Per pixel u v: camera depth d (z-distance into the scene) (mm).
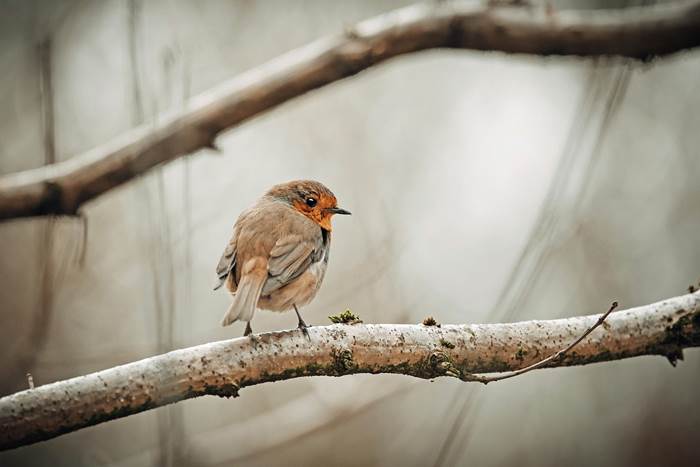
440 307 13492
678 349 5480
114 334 13094
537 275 6840
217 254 13492
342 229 14008
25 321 13430
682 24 8570
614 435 14055
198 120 8148
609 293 14430
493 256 14086
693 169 15297
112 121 14508
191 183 13781
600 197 15117
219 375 4789
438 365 5191
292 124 15086
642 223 15086
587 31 8617
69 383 4465
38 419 4352
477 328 5387
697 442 13875
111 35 14602
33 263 13734
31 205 7953
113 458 13102
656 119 15766
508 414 14172
